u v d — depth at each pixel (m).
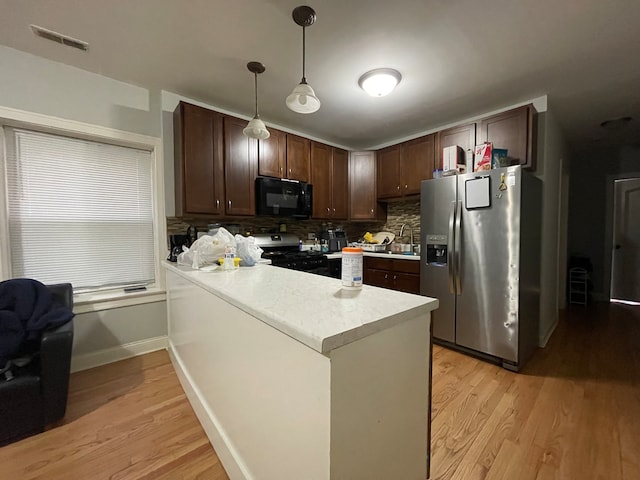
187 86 2.44
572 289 4.23
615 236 4.25
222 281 1.29
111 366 2.26
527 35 1.75
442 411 1.66
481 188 2.24
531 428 1.51
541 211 2.53
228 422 1.24
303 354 0.74
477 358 2.37
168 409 1.70
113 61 2.07
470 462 1.29
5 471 1.26
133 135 2.41
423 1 1.49
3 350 1.48
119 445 1.42
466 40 1.80
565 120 3.12
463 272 2.38
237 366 1.14
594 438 1.43
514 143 2.51
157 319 2.59
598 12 1.56
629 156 4.11
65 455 1.35
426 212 2.66
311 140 3.42
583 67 2.10
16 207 2.06
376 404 0.80
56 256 2.22
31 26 1.70
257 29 1.72
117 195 2.46
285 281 1.29
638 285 4.13
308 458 0.75
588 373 2.11
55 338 1.53
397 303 0.91
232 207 2.72
